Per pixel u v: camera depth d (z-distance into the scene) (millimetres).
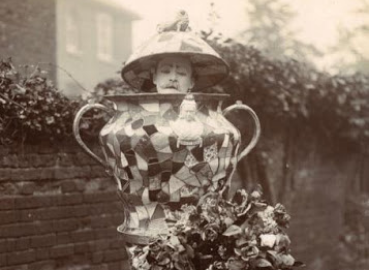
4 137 3213
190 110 2633
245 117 4367
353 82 5074
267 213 2391
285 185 4762
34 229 3381
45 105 3295
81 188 3615
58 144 3490
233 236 2293
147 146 2660
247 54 4312
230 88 4219
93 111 3559
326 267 5070
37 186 3398
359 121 5086
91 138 3611
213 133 2721
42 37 4656
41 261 3412
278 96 4438
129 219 2871
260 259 2238
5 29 4320
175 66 2912
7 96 3131
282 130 4684
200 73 3205
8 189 3260
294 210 4848
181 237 2287
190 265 2283
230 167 2883
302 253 4902
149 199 2738
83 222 3625
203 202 2775
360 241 5324
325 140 5043
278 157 4691
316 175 5027
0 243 3225
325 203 5113
